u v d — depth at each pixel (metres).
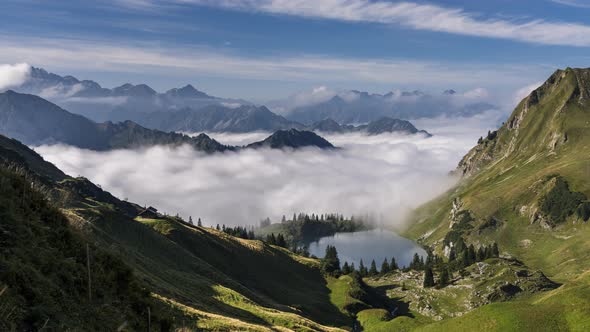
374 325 157.75
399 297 199.88
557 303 115.62
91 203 153.00
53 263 24.72
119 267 30.94
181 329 33.00
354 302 175.00
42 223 28.27
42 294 21.53
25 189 29.33
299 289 181.75
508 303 124.56
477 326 120.38
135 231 126.88
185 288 89.06
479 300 168.50
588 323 102.44
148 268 89.00
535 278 176.25
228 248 181.38
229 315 78.62
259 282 167.12
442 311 172.62
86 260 28.23
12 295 19.92
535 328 109.81
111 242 90.25
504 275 180.38
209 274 125.25
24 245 24.42
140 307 29.34
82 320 22.56
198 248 162.38
